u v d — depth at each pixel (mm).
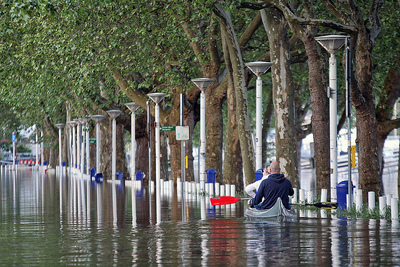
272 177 48062
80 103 103312
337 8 56969
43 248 34281
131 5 75812
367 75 57469
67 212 57688
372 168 58469
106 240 37219
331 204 49781
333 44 51812
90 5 71812
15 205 66750
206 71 88750
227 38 71375
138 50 83562
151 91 96625
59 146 175500
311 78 64562
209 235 38469
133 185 105312
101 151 139500
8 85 103750
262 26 93375
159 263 28734
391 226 41750
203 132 77812
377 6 57688
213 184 78625
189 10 76688
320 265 27531
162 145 117625
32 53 89875
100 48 81812
